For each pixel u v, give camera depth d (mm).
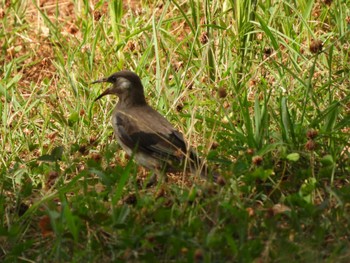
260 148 11922
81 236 10570
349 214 10508
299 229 10219
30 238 11000
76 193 11516
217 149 12312
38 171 12445
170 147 11914
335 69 14109
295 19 15383
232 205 10719
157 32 14852
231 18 15438
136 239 10000
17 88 15484
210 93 13320
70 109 14266
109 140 13539
